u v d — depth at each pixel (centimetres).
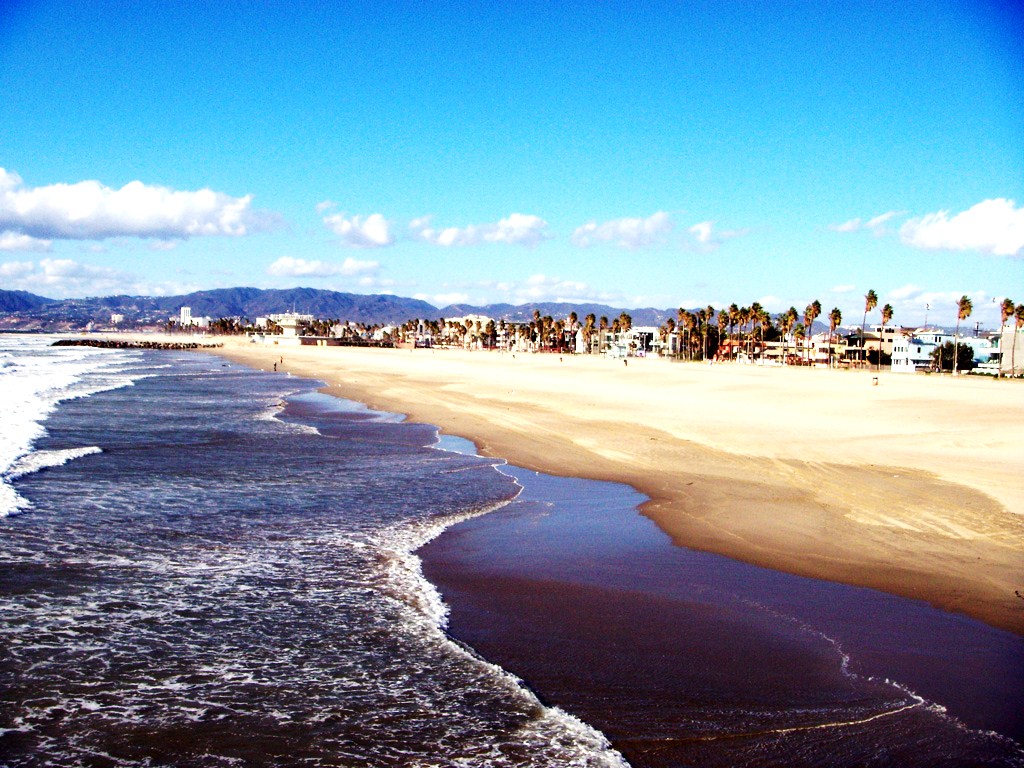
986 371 10525
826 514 1614
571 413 3759
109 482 2022
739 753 712
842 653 933
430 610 1095
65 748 721
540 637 995
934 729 753
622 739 739
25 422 3381
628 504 1795
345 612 1085
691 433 2928
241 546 1427
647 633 1005
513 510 1748
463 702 814
